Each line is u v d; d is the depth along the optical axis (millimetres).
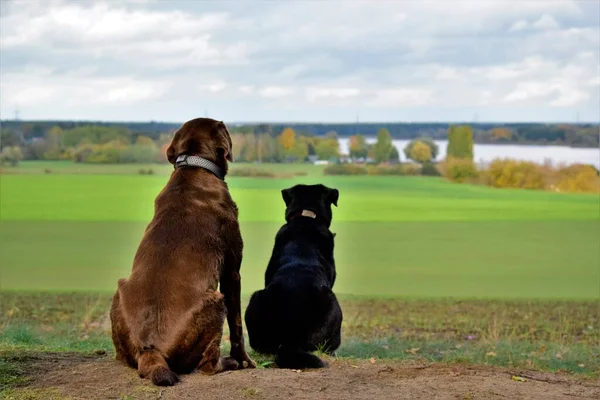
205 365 5914
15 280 21875
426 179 70625
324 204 8562
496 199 54719
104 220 41469
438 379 6227
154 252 5922
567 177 60719
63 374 5895
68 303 16406
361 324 14195
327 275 8078
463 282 22922
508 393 5836
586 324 14836
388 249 31656
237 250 6402
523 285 22438
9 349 6926
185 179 6328
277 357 6828
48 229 36938
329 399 5418
